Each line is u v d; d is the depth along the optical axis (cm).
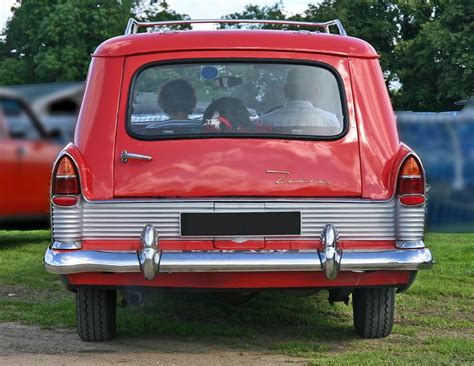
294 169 509
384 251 498
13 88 1004
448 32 4791
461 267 902
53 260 491
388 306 560
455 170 1248
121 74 529
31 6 5838
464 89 4784
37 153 1018
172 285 503
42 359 522
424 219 507
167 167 506
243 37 540
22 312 688
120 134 515
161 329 604
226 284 500
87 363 511
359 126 524
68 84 999
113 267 486
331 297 581
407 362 498
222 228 499
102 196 504
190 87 528
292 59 536
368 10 5566
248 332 598
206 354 535
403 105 5234
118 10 5853
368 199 507
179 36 539
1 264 963
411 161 507
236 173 505
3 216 1006
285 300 725
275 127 521
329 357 521
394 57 5212
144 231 490
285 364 507
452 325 629
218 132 517
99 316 556
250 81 531
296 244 501
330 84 533
